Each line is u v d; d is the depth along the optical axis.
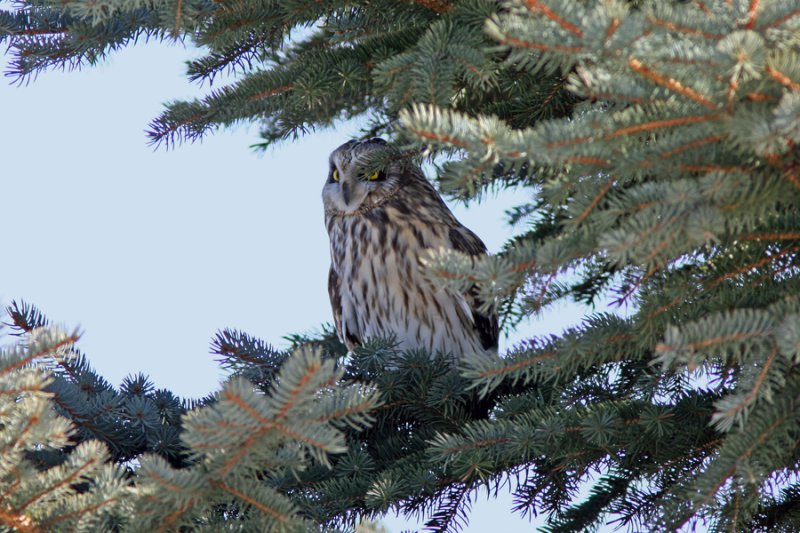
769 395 4.85
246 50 8.73
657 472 6.82
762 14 4.38
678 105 4.58
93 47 8.51
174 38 7.72
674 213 4.64
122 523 5.41
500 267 5.14
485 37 7.54
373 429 8.58
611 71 4.54
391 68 7.20
